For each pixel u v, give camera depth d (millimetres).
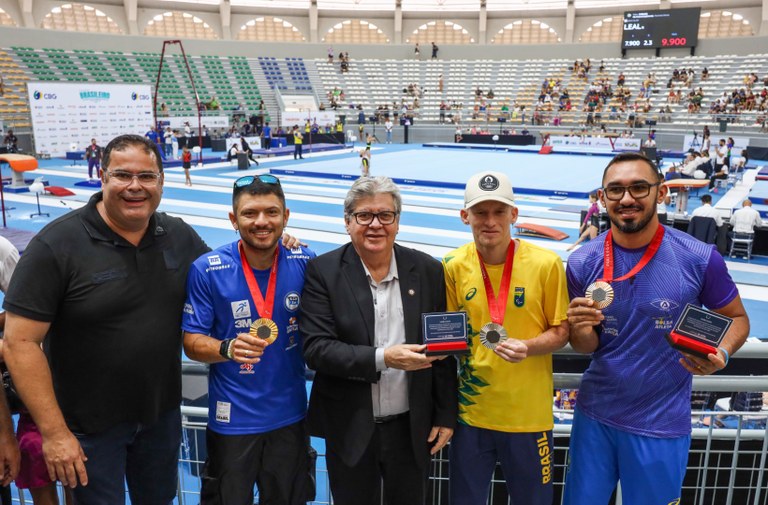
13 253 2734
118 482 2625
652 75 41469
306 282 2631
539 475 2670
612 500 3082
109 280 2426
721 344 2424
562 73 44250
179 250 2637
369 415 2541
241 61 44031
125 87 30656
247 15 46125
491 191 2512
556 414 3971
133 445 2758
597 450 2631
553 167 26281
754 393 4047
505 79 45406
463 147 36844
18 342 2307
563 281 2594
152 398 2578
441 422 2633
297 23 47531
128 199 2361
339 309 2533
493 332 2453
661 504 2545
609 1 44500
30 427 2742
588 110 39438
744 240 12055
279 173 25125
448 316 2408
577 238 13562
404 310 2564
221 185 21328
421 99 45406
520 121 40031
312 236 13789
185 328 2584
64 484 2457
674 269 2479
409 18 48031
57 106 28656
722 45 40875
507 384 2611
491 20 47500
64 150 29359
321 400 2627
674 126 35500
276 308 2637
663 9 41406
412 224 15109
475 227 2582
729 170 25000
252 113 41938
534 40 47500
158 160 2461
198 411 3281
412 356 2338
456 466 2746
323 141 38031
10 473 2527
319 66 45969
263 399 2633
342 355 2424
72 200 17984
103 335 2451
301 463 2756
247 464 2627
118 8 42062
